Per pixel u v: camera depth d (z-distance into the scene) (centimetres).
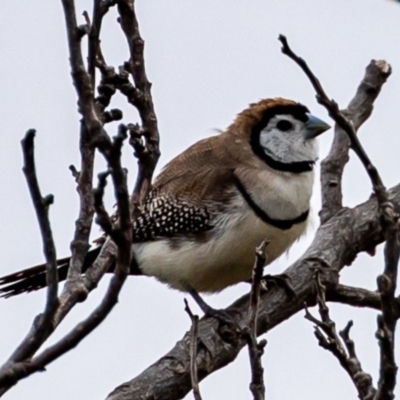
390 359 718
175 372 1055
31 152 646
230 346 1112
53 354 669
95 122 691
